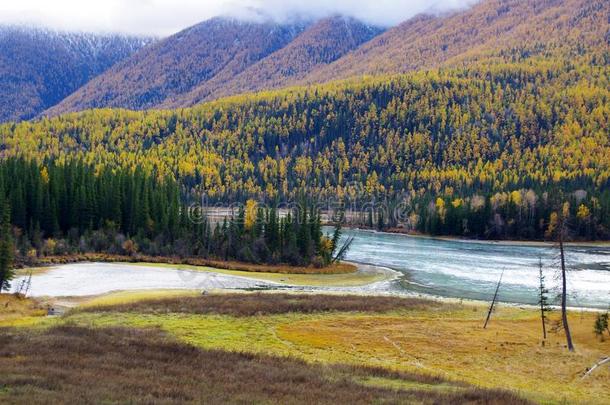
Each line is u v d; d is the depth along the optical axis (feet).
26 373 99.96
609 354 173.88
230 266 395.75
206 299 240.94
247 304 226.38
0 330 155.22
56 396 84.28
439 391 114.62
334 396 100.63
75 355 121.70
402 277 363.97
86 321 187.73
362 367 137.90
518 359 165.68
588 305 278.26
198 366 121.60
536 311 253.44
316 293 294.87
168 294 275.80
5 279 258.78
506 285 335.26
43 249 388.98
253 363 129.80
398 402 97.40
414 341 181.57
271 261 410.93
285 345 168.45
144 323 185.57
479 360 163.53
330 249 428.97
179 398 90.27
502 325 215.72
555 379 148.25
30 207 433.07
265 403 90.99
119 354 126.72
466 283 341.21
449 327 204.95
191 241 442.09
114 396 87.04
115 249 415.64
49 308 229.04
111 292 280.31
